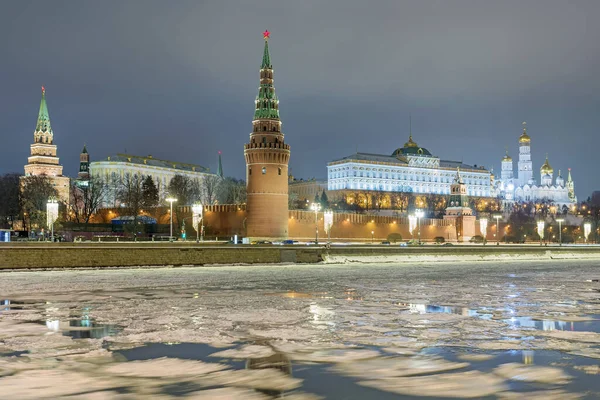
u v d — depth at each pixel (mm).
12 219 183375
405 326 33125
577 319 36000
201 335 30156
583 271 87125
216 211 157500
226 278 65625
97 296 47406
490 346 27766
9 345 27656
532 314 38188
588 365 24156
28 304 42281
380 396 20156
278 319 35469
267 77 143375
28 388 20828
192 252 85688
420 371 23281
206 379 22109
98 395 20109
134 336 29828
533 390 20781
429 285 59719
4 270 70375
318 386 21281
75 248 76125
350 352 26453
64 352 26281
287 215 142625
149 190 199250
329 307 41188
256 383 21641
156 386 21203
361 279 66688
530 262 116312
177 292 50875
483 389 20922
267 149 139500
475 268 92625
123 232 150375
